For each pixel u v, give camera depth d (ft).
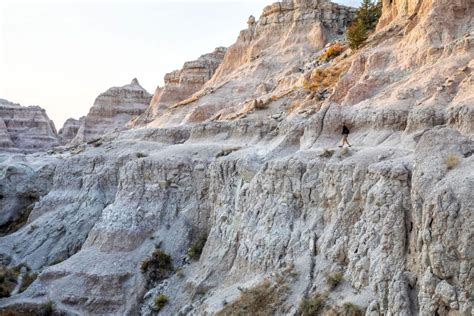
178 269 124.57
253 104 167.22
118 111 359.46
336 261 87.81
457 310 63.21
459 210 65.72
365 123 109.19
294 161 105.29
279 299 89.25
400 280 72.54
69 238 158.20
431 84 108.47
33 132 364.99
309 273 89.86
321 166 100.37
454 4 128.36
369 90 121.80
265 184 109.91
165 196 141.28
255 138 143.54
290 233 100.22
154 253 128.16
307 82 165.58
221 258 113.70
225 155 136.87
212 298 104.42
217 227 122.52
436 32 125.70
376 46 144.56
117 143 187.11
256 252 103.76
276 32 255.91
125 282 125.08
